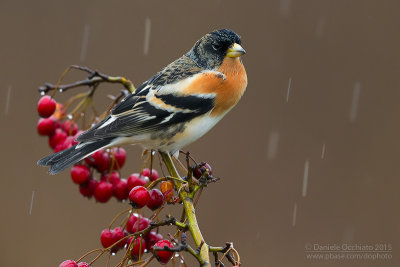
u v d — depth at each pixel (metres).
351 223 10.93
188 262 10.16
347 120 12.48
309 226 10.92
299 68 12.87
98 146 6.37
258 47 13.16
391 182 11.53
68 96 12.11
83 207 11.09
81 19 12.91
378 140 12.05
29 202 11.08
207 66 7.05
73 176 6.46
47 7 13.01
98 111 11.90
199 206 11.09
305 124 12.27
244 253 10.48
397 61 13.08
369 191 11.38
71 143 6.68
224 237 10.72
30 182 11.34
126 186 6.44
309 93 12.65
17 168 11.48
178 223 5.19
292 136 12.09
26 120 12.04
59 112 7.02
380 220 11.10
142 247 5.67
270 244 10.68
